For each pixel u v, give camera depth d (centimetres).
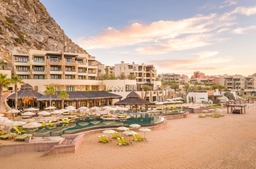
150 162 1931
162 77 15962
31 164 1891
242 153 2191
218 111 5225
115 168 1791
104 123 3766
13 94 5106
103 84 7538
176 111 5334
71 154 2141
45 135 2680
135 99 5106
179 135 3005
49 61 6844
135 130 3259
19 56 7081
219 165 1859
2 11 17262
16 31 15912
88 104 6469
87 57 7950
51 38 19325
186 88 10350
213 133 3148
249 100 9862
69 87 6769
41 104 5609
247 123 4066
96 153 2173
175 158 2041
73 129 3189
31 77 6825
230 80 14662
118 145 2462
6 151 2159
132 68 10600
